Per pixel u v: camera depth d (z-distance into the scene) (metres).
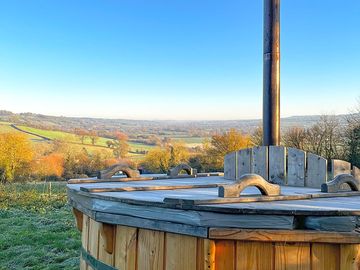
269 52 4.08
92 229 3.05
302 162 3.66
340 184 2.99
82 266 3.30
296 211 2.01
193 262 2.21
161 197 2.45
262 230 2.01
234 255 2.11
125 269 2.60
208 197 2.33
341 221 2.02
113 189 2.87
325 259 2.09
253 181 2.37
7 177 18.61
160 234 2.38
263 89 4.13
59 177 19.50
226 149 17.20
